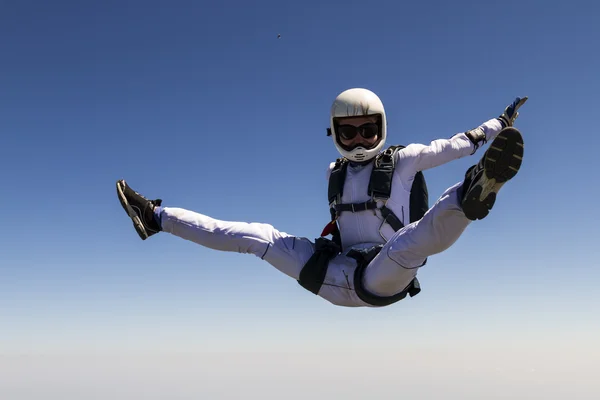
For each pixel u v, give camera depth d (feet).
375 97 14.98
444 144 14.73
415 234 11.78
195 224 14.53
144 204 14.44
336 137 15.20
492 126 15.10
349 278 13.99
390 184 14.67
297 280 14.82
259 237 14.62
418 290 14.82
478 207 10.19
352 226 15.15
